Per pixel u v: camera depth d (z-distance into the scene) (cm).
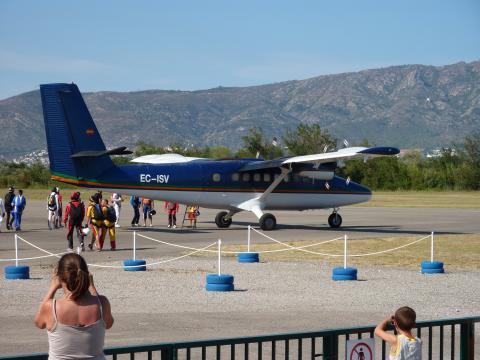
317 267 2656
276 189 4247
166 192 3981
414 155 14188
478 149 12575
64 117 3794
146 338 1484
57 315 766
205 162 4106
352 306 1889
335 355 916
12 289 2070
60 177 3809
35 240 3562
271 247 3300
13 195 4238
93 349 775
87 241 3497
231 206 4162
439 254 3112
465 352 998
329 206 4409
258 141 12169
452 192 11762
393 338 930
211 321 1669
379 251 3194
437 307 1900
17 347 1395
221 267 2620
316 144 12538
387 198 9350
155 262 2716
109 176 3859
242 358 1364
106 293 2036
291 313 1781
